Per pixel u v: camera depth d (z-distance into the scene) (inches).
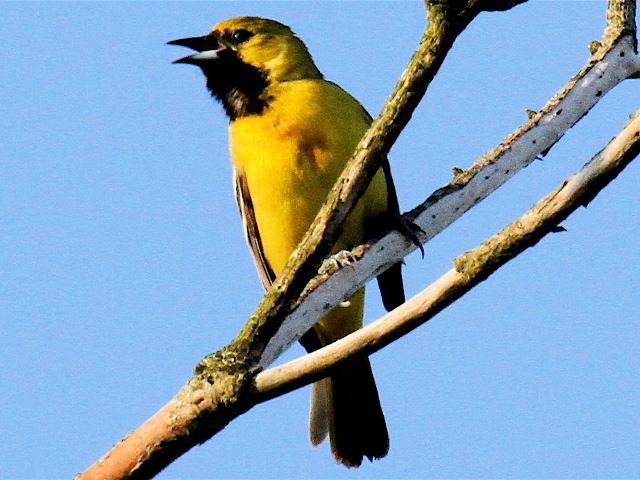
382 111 206.1
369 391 370.9
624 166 211.9
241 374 210.7
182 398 211.9
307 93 348.5
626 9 263.4
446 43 198.4
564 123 269.0
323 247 212.4
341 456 369.1
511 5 193.0
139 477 212.4
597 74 263.7
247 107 356.8
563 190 211.5
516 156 281.4
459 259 212.8
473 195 285.7
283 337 255.1
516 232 212.5
